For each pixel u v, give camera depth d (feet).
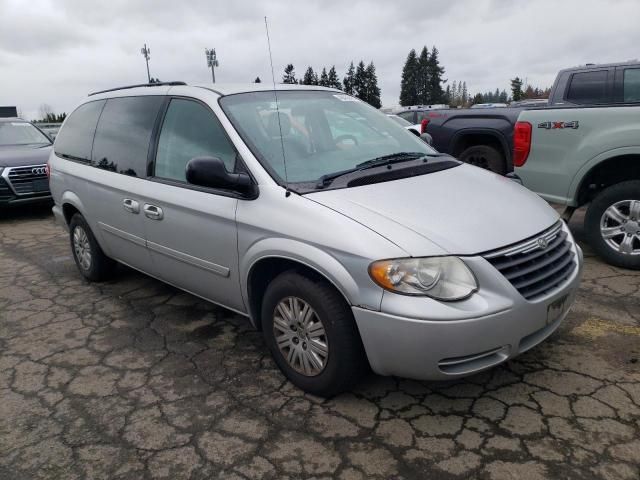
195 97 11.67
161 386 10.28
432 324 7.79
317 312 8.92
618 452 7.83
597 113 14.57
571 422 8.55
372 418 8.95
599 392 9.30
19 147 29.91
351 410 9.20
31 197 27.53
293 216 9.11
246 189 9.85
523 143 16.24
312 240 8.71
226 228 10.22
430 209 9.02
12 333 13.07
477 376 10.01
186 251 11.43
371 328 8.22
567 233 10.28
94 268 15.80
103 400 9.90
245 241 9.85
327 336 8.87
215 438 8.66
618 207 14.92
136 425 9.09
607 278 14.44
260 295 10.57
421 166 11.05
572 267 9.77
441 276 7.98
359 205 8.96
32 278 17.33
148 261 13.05
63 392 10.24
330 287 8.80
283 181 9.78
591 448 7.95
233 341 12.03
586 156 14.85
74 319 13.73
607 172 15.65
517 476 7.50
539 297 8.66
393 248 8.09
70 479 7.93
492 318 7.98
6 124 31.96
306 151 10.79
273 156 10.28
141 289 15.66
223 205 10.26
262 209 9.57
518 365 10.29
